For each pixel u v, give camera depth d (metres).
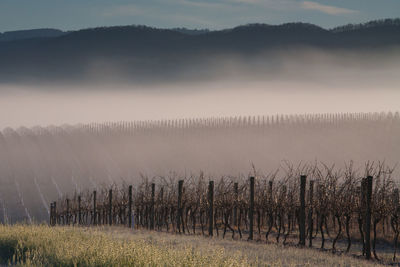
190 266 16.25
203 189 43.06
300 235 32.78
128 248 18.50
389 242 35.59
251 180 35.84
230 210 39.97
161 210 47.19
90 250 18.86
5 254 21.61
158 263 16.44
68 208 66.62
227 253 21.75
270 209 36.62
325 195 33.75
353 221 39.06
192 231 44.78
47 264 17.92
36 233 25.41
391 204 31.53
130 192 48.44
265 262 20.58
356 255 30.23
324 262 23.81
